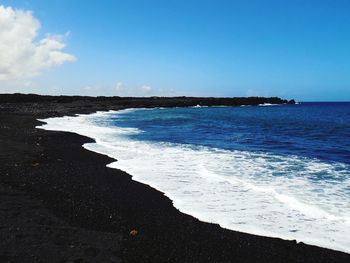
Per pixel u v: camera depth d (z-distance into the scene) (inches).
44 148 813.2
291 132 1326.3
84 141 976.9
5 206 380.5
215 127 1530.5
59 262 265.0
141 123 1733.5
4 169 564.1
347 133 1298.0
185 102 4522.6
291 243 326.0
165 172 599.5
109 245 307.4
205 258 297.6
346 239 333.1
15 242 290.5
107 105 3595.0
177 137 1140.5
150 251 304.3
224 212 403.5
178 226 362.3
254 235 343.3
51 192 453.7
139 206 419.8
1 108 2551.7
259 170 624.1
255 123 1779.0
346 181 545.3
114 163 673.6
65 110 2647.6
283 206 422.9
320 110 3636.8
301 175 585.9
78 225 350.6
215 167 647.8
